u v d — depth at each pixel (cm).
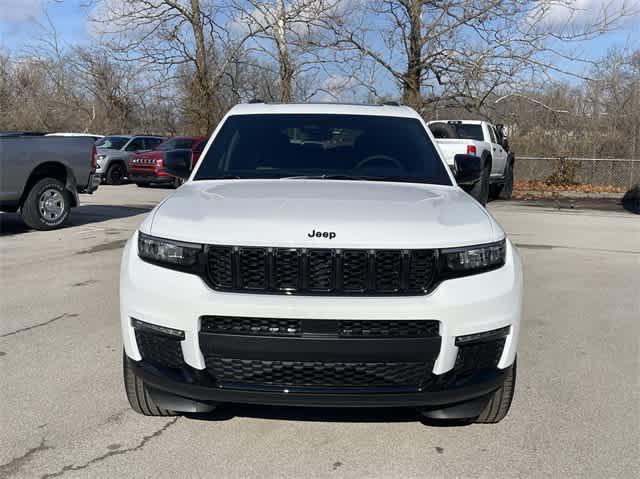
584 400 375
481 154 1364
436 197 355
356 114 465
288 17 1870
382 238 285
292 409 357
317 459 304
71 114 3516
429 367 288
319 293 282
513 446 319
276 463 300
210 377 290
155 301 291
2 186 928
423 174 411
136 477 286
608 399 377
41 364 420
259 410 356
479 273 298
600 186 2048
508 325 302
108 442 317
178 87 2288
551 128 2106
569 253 876
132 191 1781
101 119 3447
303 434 329
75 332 488
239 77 2238
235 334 279
